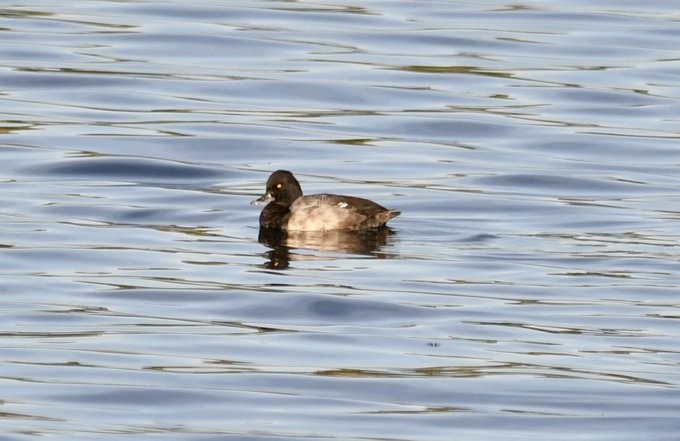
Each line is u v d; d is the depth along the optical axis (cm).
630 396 1551
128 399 1519
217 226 2234
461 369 1622
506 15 3659
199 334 1725
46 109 2906
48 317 1778
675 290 1922
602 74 3203
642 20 3634
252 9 3634
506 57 3309
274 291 1883
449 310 1825
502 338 1730
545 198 2433
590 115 2955
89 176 2523
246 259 2039
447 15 3644
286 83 3095
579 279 1964
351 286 1914
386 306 1833
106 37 3366
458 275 1975
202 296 1866
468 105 2989
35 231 2161
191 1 3697
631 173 2614
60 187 2439
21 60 3178
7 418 1454
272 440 1414
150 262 2017
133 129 2797
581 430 1464
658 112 2981
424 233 2195
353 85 3091
